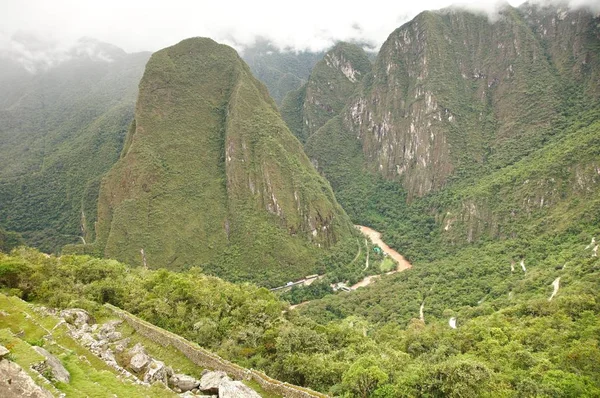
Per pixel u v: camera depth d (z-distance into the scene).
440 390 25.91
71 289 38.97
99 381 17.98
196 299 42.41
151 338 28.97
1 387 13.08
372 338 51.06
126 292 41.94
